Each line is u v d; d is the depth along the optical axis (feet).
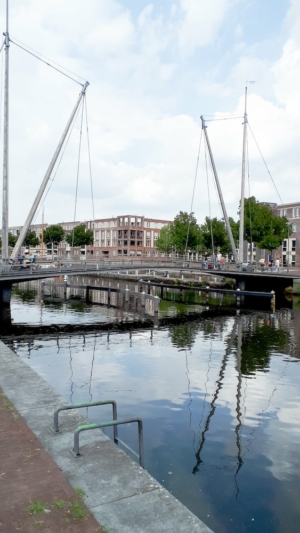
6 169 96.53
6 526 13.37
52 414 22.91
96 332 76.28
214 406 38.45
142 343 66.95
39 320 89.20
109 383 45.16
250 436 31.89
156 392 42.32
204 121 146.20
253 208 181.88
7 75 96.27
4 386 27.48
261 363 54.44
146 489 15.96
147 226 349.41
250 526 20.80
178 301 132.57
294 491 24.14
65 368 51.08
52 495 15.24
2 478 16.26
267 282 155.74
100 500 15.11
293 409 38.04
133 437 30.99
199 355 58.90
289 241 230.68
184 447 29.60
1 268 94.22
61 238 327.26
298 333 76.38
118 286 183.52
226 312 106.63
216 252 236.84
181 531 13.57
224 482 24.95
